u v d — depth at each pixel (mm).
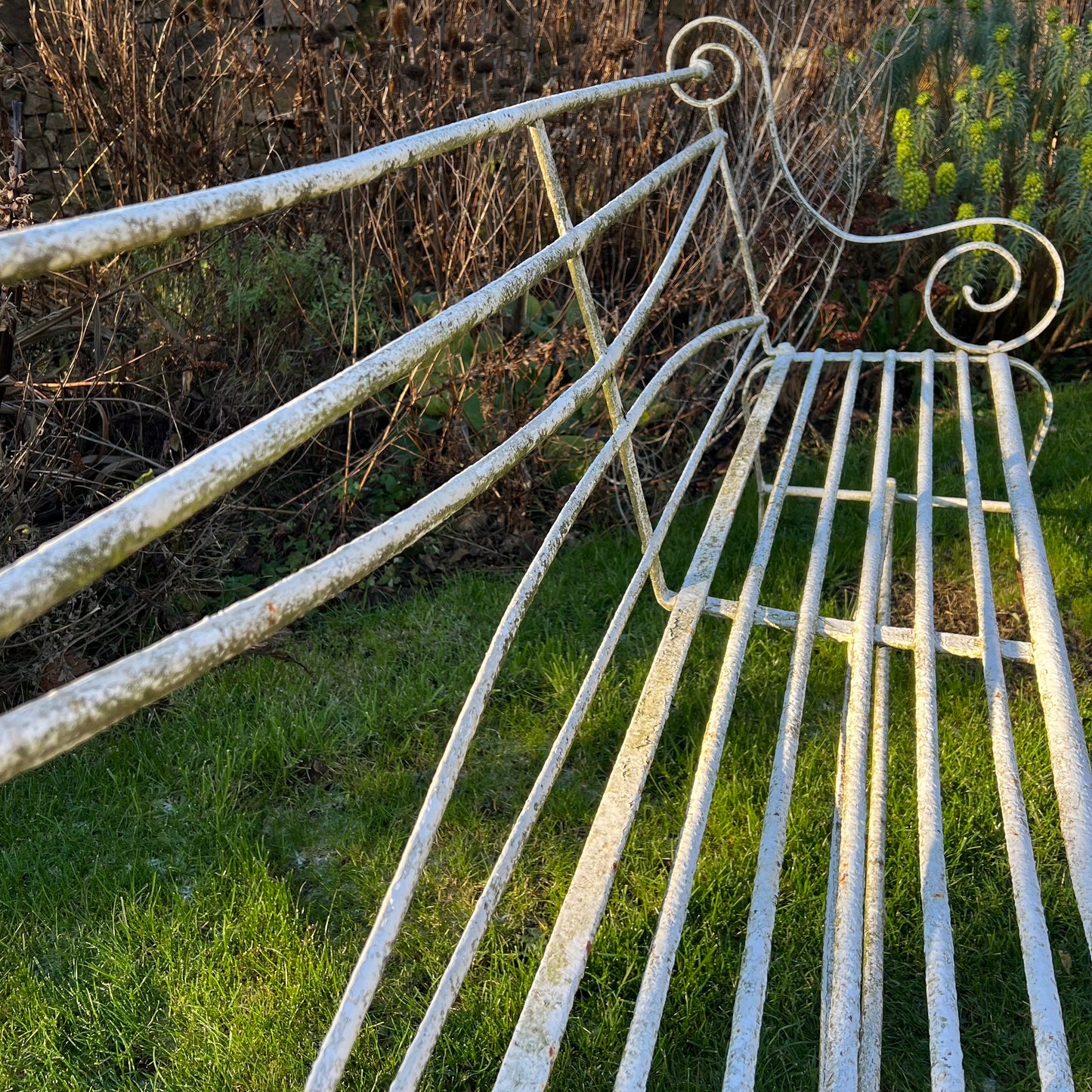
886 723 1809
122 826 2172
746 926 1906
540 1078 1048
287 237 3338
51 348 2867
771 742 2322
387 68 3381
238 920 1947
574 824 2168
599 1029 1728
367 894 2014
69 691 634
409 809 2221
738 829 2086
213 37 3801
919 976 1819
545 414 1483
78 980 1847
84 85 3223
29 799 2217
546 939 1917
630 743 1497
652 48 4148
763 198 3650
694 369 3436
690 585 1869
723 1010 1776
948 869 2002
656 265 3529
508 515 3113
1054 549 2982
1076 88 3686
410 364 1081
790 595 2818
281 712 2453
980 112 3887
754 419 2418
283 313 3072
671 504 1983
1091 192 3678
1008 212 3938
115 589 2639
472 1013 1771
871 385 3959
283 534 2994
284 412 866
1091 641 2672
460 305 1229
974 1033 1752
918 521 2057
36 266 665
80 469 2461
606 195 3609
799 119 3736
